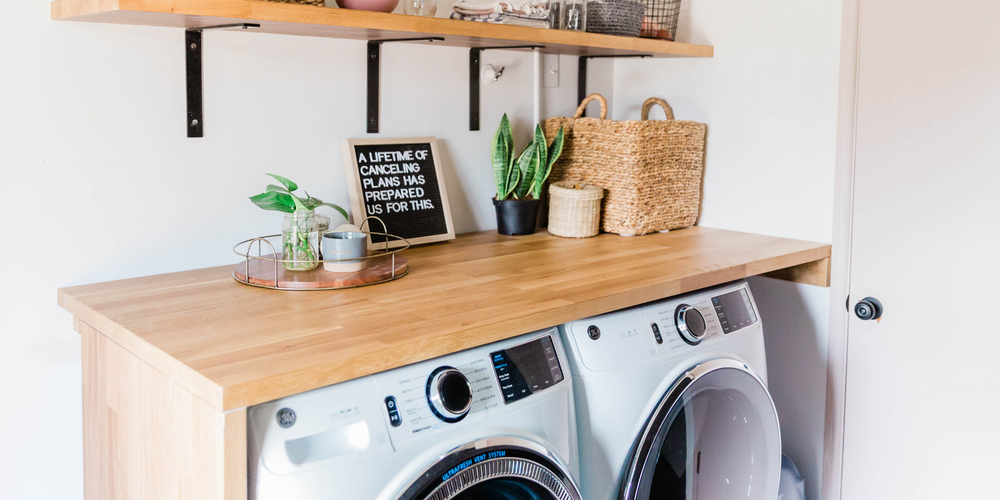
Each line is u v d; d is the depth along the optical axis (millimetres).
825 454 2055
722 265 1649
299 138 1701
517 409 1195
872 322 1926
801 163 2014
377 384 1058
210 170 1570
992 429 1771
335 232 1576
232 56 1566
